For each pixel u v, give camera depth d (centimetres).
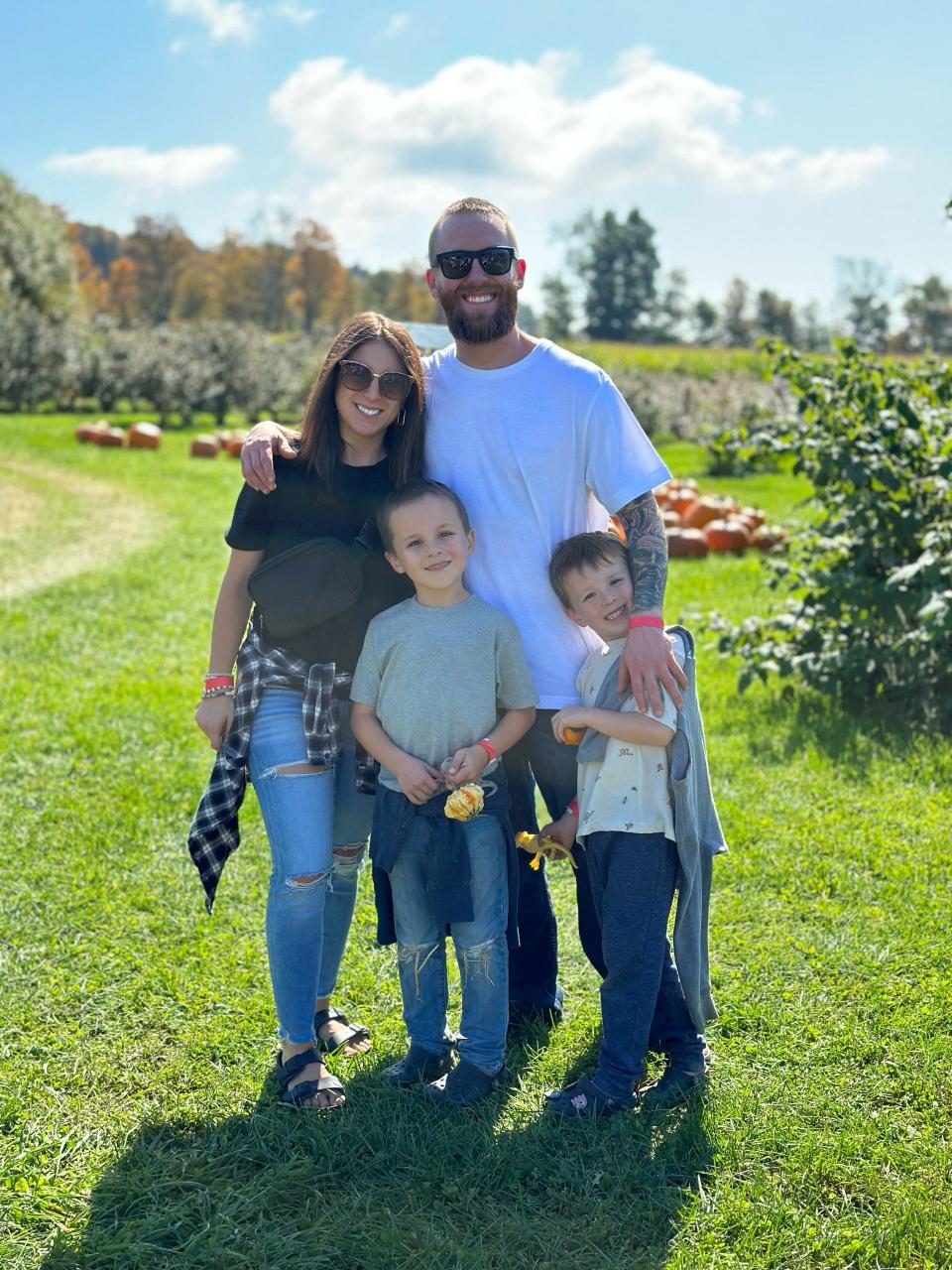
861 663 603
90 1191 258
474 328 290
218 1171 263
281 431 307
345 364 284
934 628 548
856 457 602
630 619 282
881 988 337
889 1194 250
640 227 10281
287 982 289
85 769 537
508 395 294
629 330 10406
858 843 439
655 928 280
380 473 302
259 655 297
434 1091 287
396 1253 234
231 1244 239
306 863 287
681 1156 266
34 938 378
